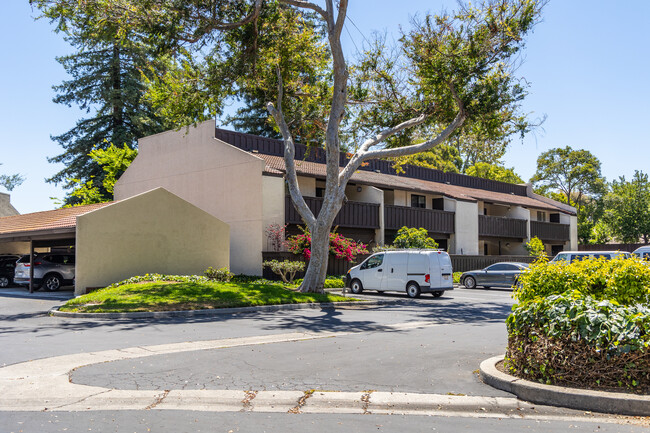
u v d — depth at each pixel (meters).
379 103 22.91
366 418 5.64
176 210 23.20
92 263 20.20
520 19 19.34
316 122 22.95
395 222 31.81
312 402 6.13
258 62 21.05
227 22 18.92
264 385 6.70
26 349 9.25
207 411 5.88
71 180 38.97
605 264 7.39
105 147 40.81
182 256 23.27
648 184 53.53
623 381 5.96
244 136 29.98
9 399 6.20
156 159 31.66
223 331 11.62
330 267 28.11
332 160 19.53
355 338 10.59
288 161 20.36
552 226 43.88
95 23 17.84
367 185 31.20
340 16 18.61
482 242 39.88
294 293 18.55
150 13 17.42
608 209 58.78
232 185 27.22
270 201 26.19
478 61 19.61
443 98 21.14
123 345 9.68
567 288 7.19
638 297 6.92
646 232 51.78
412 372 7.43
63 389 6.55
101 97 39.84
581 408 5.79
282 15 20.75
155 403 6.16
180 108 20.52
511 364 6.88
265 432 5.14
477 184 44.97
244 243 26.47
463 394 6.31
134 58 39.94
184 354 8.69
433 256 21.47
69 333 11.28
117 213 21.11
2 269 25.69
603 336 6.04
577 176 67.88
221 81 20.22
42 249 29.97
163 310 14.91
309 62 21.91
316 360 8.23
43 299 19.30
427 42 20.00
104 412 5.81
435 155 55.94
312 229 19.83
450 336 10.90
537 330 6.50
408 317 14.62
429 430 5.23
